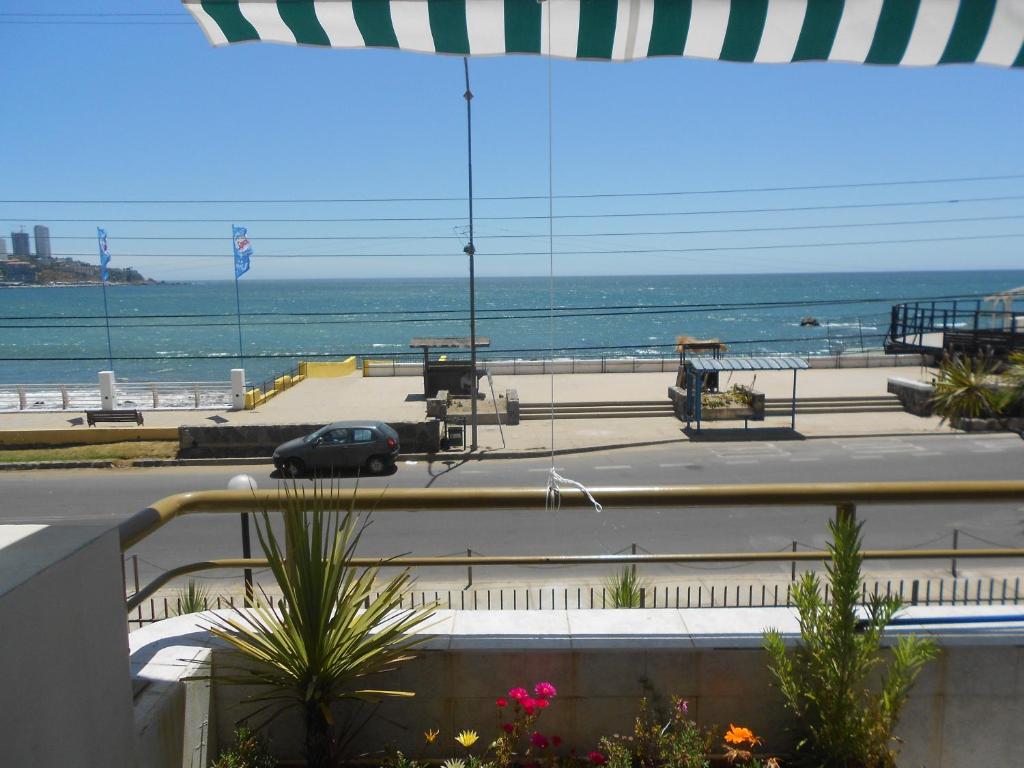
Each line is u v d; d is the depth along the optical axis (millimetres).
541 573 12703
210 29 3510
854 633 3098
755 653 3197
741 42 3496
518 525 15609
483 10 3350
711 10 3344
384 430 21734
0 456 24078
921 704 3264
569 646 3201
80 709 2154
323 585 2924
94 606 2240
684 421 27719
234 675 3148
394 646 3133
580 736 3244
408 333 112812
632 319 126750
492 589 11914
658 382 34906
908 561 12922
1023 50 3416
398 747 3248
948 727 3275
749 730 3133
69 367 72625
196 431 23984
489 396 31141
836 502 3160
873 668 3203
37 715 1949
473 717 3238
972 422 25281
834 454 22703
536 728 3240
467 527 15508
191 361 77125
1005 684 3250
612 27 3406
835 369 38781
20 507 18812
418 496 3121
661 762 3070
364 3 3320
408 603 10969
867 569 12555
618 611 3521
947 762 3297
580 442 24781
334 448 21344
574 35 3482
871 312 136750
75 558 2139
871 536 14336
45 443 25375
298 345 95062
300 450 21328
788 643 3221
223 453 24078
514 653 3195
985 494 3137
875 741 2912
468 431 26828
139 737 2523
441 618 3449
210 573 12945
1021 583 11805
